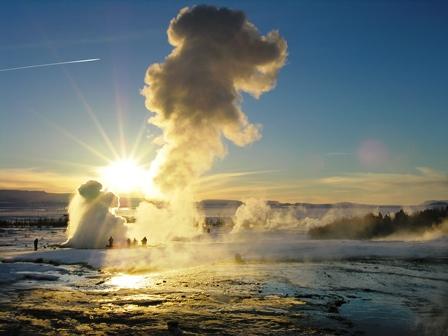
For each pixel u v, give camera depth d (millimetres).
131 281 23797
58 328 14391
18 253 36094
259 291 20750
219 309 17031
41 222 102188
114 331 14055
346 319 15445
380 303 18031
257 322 15078
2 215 168000
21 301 18375
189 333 13781
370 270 27188
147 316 15930
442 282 22922
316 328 14312
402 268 27906
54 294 19922
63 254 34594
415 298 18984
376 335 13570
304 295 19734
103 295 19781
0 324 14820
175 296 19547
